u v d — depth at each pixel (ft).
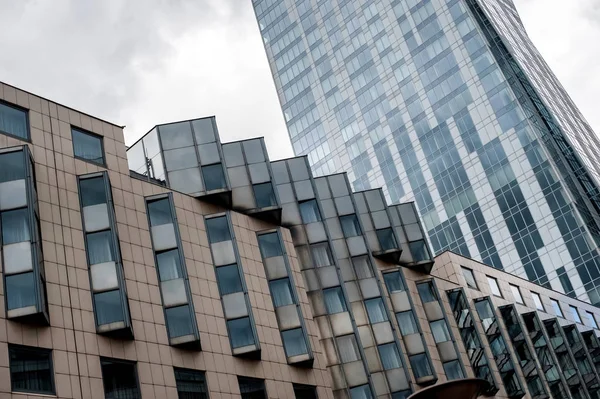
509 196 368.48
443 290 206.28
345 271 176.04
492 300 225.76
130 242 128.26
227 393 124.98
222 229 146.61
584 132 441.27
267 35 528.63
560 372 222.69
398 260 194.08
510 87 387.96
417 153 415.03
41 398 100.17
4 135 121.49
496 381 196.65
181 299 127.34
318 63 488.85
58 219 119.03
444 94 414.00
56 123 131.13
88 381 107.14
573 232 342.03
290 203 175.94
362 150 443.32
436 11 435.53
